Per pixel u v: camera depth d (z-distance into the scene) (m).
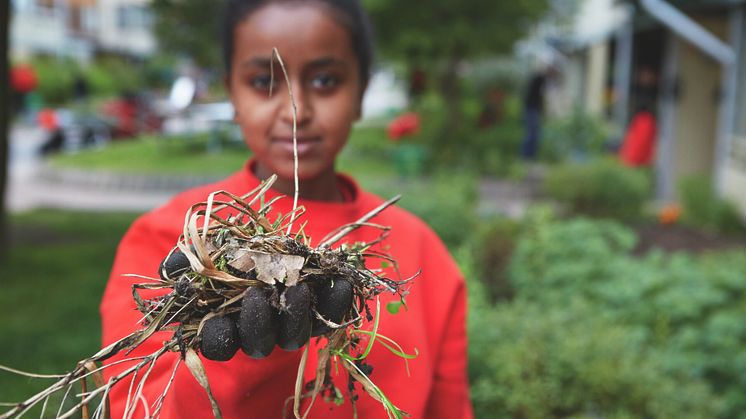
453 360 1.49
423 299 1.48
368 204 1.47
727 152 8.87
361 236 1.40
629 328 3.88
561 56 20.12
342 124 1.33
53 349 4.02
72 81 30.84
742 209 8.25
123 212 9.45
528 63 21.12
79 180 12.23
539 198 10.77
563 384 2.96
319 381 1.04
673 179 10.28
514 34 11.21
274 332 0.90
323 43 1.28
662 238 7.76
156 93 33.75
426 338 1.40
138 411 1.11
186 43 11.88
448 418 1.46
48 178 12.70
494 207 8.64
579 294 4.40
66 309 4.81
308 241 1.12
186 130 19.39
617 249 5.69
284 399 1.12
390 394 1.26
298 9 1.29
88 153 14.82
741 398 3.46
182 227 1.26
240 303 0.93
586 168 8.85
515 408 2.81
